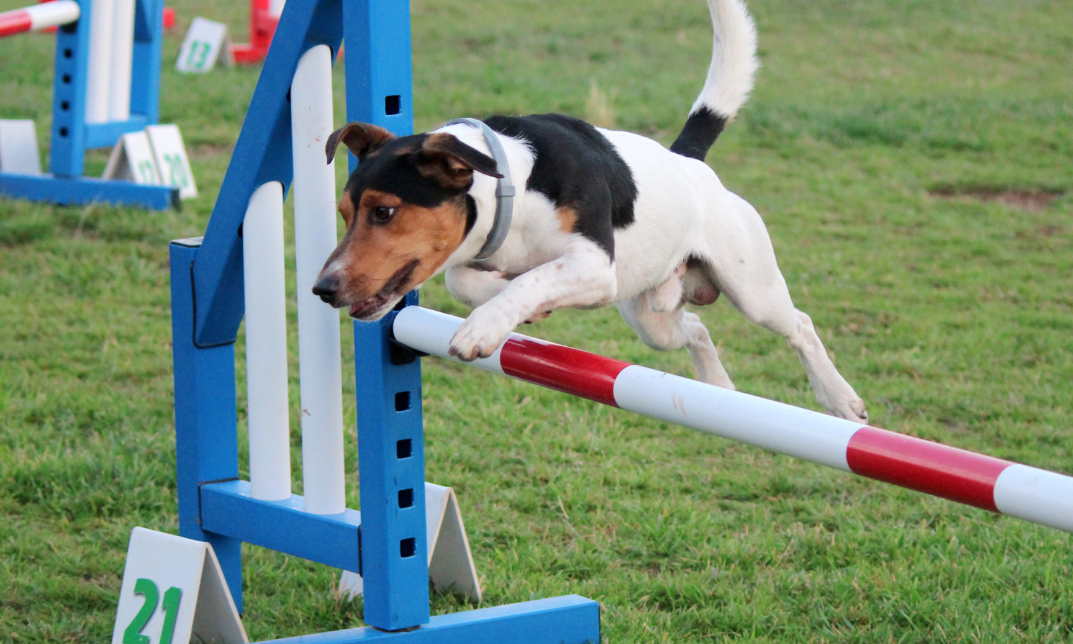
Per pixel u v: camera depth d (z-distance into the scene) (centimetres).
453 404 735
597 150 434
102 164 1284
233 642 445
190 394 490
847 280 1005
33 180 1117
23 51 1800
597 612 474
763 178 1316
